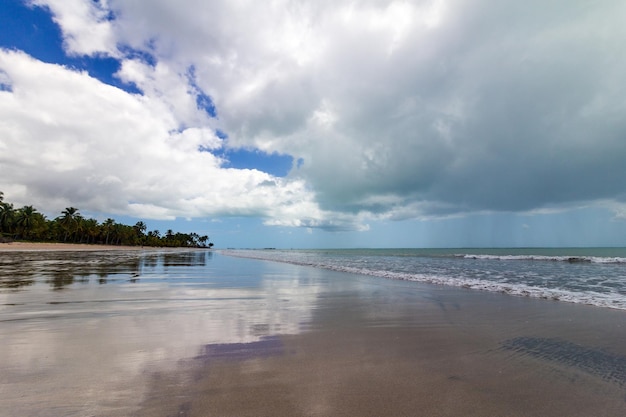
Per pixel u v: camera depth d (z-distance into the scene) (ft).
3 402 11.18
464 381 13.74
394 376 14.17
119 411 10.66
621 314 27.45
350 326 23.20
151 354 16.53
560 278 57.72
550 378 14.16
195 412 10.65
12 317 24.88
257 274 66.18
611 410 11.39
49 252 189.57
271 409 10.98
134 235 517.55
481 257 165.07
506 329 22.59
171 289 41.09
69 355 16.20
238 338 19.81
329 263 115.14
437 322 24.53
